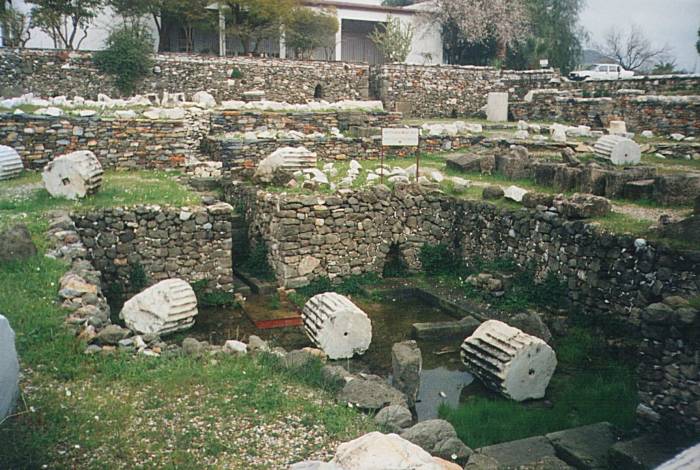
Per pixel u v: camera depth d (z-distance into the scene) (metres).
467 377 8.08
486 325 7.94
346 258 11.89
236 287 11.29
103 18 25.78
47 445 4.55
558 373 8.01
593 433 6.20
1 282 7.38
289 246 11.39
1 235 8.05
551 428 6.60
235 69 23.23
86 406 5.21
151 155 15.09
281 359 6.68
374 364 8.36
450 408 7.03
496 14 31.03
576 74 27.00
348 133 17.89
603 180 11.45
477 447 6.19
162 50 27.48
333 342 8.36
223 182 13.93
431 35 32.69
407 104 25.27
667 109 19.03
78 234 9.83
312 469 3.67
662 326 5.94
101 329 6.89
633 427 6.32
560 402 7.23
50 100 16.98
